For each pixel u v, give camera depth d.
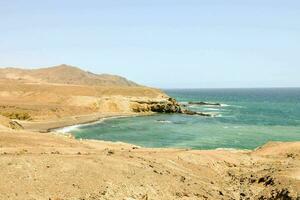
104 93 141.62
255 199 28.91
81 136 74.25
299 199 26.23
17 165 23.75
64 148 35.62
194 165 35.56
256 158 41.91
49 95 131.50
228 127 92.88
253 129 89.06
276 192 28.48
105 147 43.56
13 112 92.94
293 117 120.44
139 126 93.38
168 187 26.62
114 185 24.14
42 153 30.61
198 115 126.12
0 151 30.08
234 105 179.12
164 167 30.89
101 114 116.38
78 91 140.12
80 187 22.78
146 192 24.92
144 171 27.75
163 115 124.44
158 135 77.94
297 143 47.94
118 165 27.45
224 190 30.73
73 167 25.05
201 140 71.38
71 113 108.69
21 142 37.06
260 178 32.66
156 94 145.75
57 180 22.94
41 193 21.19
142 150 41.34
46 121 92.75
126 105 129.25
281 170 33.84
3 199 19.72
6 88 138.50
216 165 37.28
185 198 26.06
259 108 159.62
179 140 71.25
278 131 85.62
